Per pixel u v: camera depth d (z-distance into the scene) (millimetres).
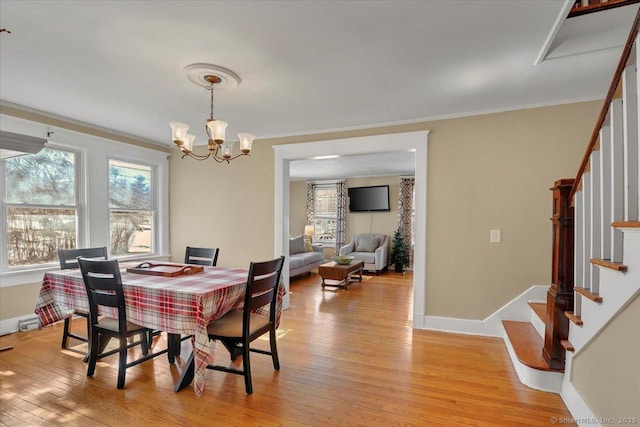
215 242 4770
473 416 2021
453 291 3537
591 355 1831
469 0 1699
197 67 2418
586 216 1956
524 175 3289
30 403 2125
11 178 3430
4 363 2688
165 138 4633
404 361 2795
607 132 1709
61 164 3820
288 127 4039
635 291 1387
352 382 2434
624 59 1438
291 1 1704
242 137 2646
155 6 1748
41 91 2912
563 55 2279
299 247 7344
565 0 1699
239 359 2812
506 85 2773
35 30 1970
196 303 2062
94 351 2461
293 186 9188
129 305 2330
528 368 2363
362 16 1834
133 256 4547
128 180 4574
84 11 1790
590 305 1814
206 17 1843
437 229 3594
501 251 3371
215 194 4770
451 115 3533
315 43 2115
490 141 3400
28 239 3553
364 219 8383
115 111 3451
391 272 7570
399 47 2162
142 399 2184
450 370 2631
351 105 3244
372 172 7793
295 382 2430
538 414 2041
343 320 3943
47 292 2736
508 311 3340
